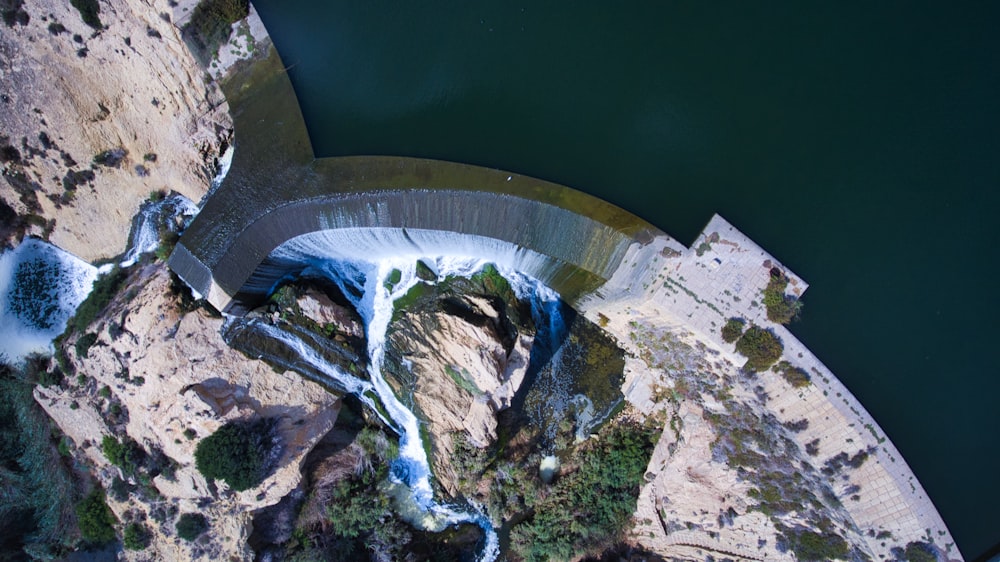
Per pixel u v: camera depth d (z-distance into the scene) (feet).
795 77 84.07
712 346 85.76
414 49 88.48
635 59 85.66
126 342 97.04
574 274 89.81
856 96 83.35
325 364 99.76
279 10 89.81
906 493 83.46
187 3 86.63
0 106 95.30
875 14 83.41
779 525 92.89
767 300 83.30
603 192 85.25
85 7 86.89
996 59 80.89
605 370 99.50
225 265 93.45
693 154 85.05
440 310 95.86
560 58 86.38
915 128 82.64
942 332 83.30
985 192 81.51
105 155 98.89
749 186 84.43
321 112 89.71
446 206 87.86
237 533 100.37
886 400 83.66
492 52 87.25
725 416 90.94
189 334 95.25
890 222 83.25
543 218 86.07
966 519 83.41
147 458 99.86
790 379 84.43
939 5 82.38
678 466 97.71
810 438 85.81
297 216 91.09
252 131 91.35
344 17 89.45
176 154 96.32
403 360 99.66
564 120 86.02
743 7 84.99
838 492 85.87
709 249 84.43
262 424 96.12
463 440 100.17
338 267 101.14
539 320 99.55
